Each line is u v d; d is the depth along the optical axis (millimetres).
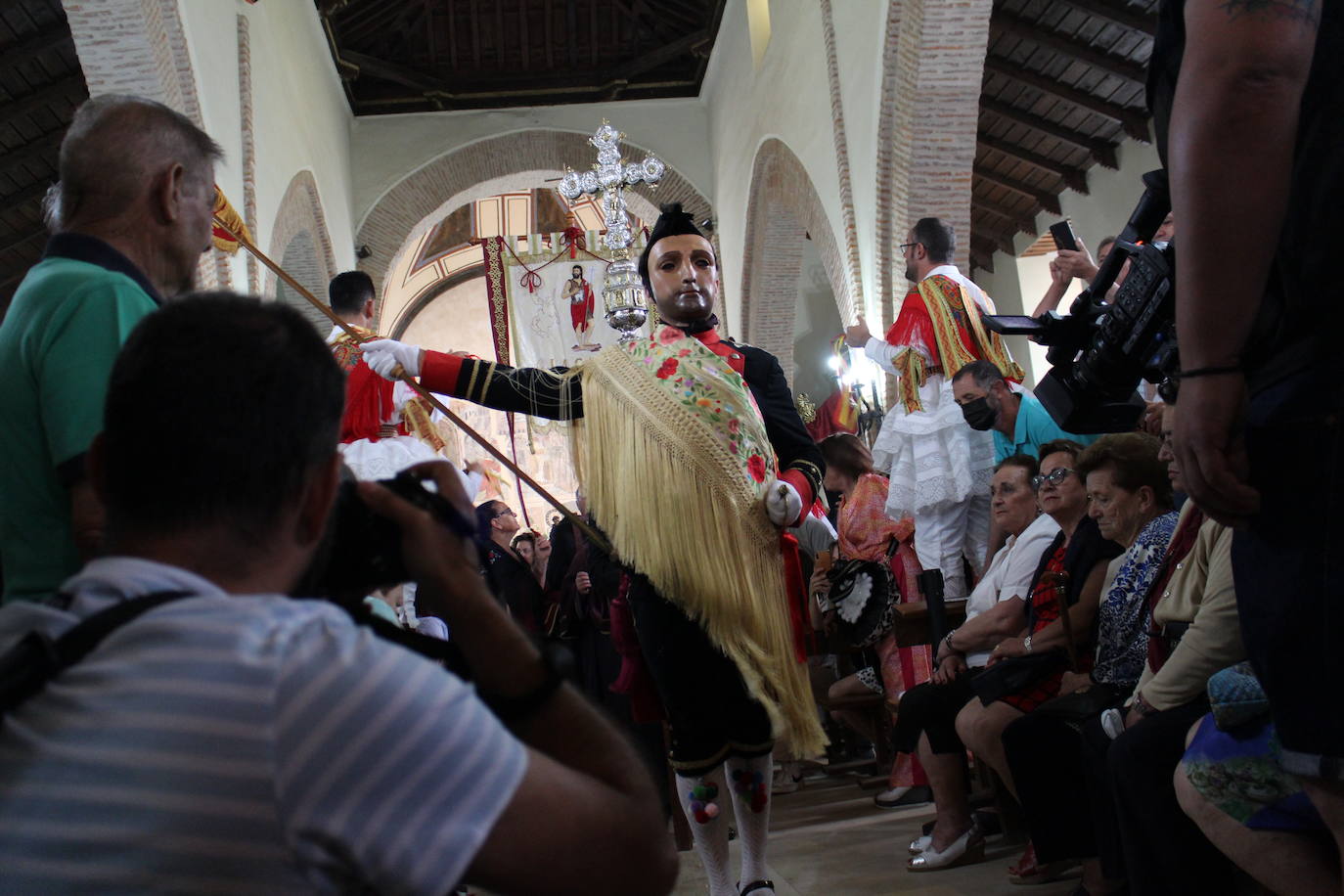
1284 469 1603
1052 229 3617
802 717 3184
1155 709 2811
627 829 1055
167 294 2135
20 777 957
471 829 963
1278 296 1645
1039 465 4754
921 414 6598
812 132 12445
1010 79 12422
